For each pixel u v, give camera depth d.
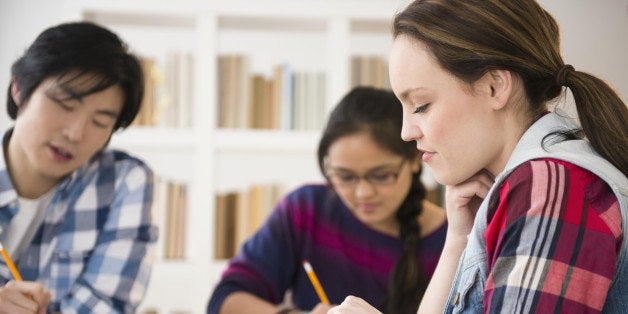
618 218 0.78
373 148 1.56
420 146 0.91
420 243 1.69
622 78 3.31
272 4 2.86
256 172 3.19
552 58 0.89
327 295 1.73
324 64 3.30
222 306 1.70
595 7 3.32
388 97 1.63
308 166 3.21
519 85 0.89
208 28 2.86
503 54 0.86
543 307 0.75
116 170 1.65
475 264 0.88
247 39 3.28
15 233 1.56
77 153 1.45
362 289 1.71
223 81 2.89
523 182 0.80
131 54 1.49
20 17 3.18
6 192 1.52
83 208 1.60
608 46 3.32
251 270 1.75
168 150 2.95
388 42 3.28
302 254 1.77
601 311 0.79
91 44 1.41
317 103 2.92
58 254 1.58
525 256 0.77
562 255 0.76
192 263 2.80
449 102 0.87
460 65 0.85
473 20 0.86
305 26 3.03
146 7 2.83
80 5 2.80
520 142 0.87
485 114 0.88
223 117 2.89
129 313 1.53
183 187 2.83
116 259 1.56
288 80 2.91
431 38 0.86
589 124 0.87
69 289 1.58
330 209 1.77
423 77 0.87
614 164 0.86
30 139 1.42
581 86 0.88
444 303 1.11
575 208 0.77
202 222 2.82
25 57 1.42
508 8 0.88
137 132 2.81
